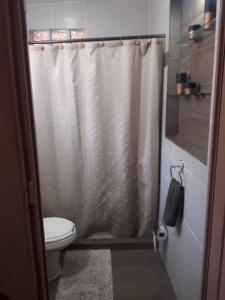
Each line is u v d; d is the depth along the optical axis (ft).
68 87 7.05
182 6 5.96
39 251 2.45
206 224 3.40
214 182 3.18
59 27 7.65
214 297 3.22
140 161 7.45
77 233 7.90
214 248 3.20
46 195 7.68
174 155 5.80
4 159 2.03
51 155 7.46
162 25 6.57
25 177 2.14
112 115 7.19
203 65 4.92
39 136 7.30
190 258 4.67
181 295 5.27
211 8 4.04
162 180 7.10
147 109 7.07
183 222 5.11
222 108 2.93
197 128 5.30
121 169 7.43
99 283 6.14
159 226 6.79
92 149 7.35
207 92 4.71
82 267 6.72
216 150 3.11
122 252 7.36
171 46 6.17
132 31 7.59
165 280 6.26
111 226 7.91
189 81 5.69
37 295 2.43
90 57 6.78
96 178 7.55
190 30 4.95
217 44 3.02
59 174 7.63
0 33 1.84
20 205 2.13
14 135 1.99
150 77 6.81
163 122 6.92
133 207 7.86
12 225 2.17
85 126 7.37
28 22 7.66
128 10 7.47
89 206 7.80
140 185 7.62
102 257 7.12
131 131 7.20
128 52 6.67
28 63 2.29
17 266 2.27
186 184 4.91
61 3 7.50
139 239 7.71
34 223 2.33
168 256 6.36
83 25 7.62
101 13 7.52
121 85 6.95
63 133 7.38
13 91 1.94
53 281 6.22
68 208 7.84
